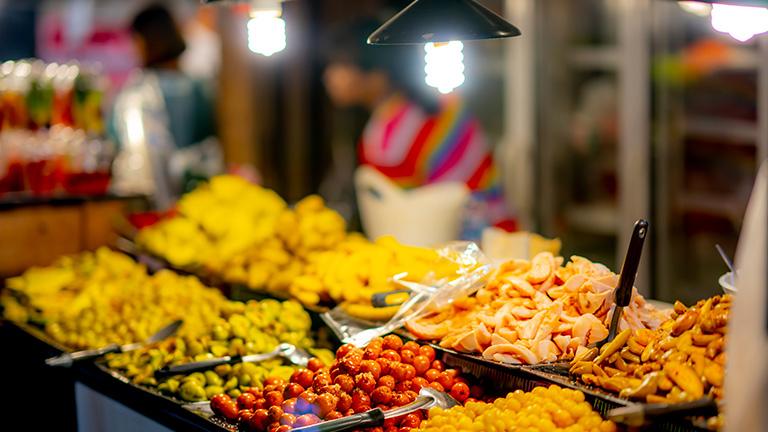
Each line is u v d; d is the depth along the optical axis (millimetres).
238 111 7090
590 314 2502
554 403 2133
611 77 5352
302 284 3299
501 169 5871
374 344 2592
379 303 2908
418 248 3143
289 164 7262
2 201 4277
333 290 3129
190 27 7113
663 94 5082
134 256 4277
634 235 2393
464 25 2336
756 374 1622
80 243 4516
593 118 5465
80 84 4523
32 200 4355
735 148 4836
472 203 4770
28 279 3945
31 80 4402
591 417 2084
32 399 3471
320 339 3094
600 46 5375
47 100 4418
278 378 2617
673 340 2184
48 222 4410
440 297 2811
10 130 4414
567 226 5656
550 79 5562
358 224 5824
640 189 5184
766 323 1618
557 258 2773
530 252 3268
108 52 7168
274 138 7266
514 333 2508
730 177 4895
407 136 5047
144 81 5637
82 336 3371
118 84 7098
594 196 5531
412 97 5059
